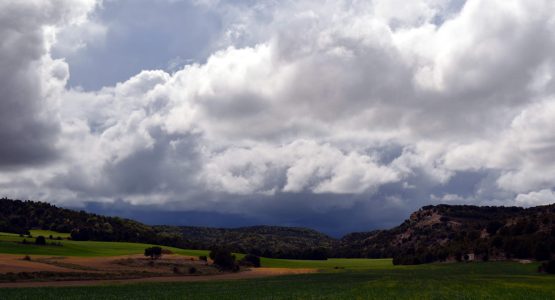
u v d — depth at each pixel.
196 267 125.88
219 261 132.88
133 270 111.56
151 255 132.88
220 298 58.94
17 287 73.00
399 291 67.12
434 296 59.78
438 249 189.88
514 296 59.72
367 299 56.75
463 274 115.62
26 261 109.94
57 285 78.81
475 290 68.31
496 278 98.88
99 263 118.19
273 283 86.88
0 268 93.62
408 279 96.50
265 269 142.88
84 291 68.06
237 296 61.41
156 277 104.75
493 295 60.91
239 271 132.62
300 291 68.56
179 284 84.06
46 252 138.12
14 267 96.69
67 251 146.38
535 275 110.44
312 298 58.09
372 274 118.31
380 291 67.25
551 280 91.88
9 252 131.75
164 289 72.88
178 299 58.16
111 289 72.00
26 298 58.22
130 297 60.25
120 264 120.25
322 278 102.38
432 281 89.19
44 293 63.81
